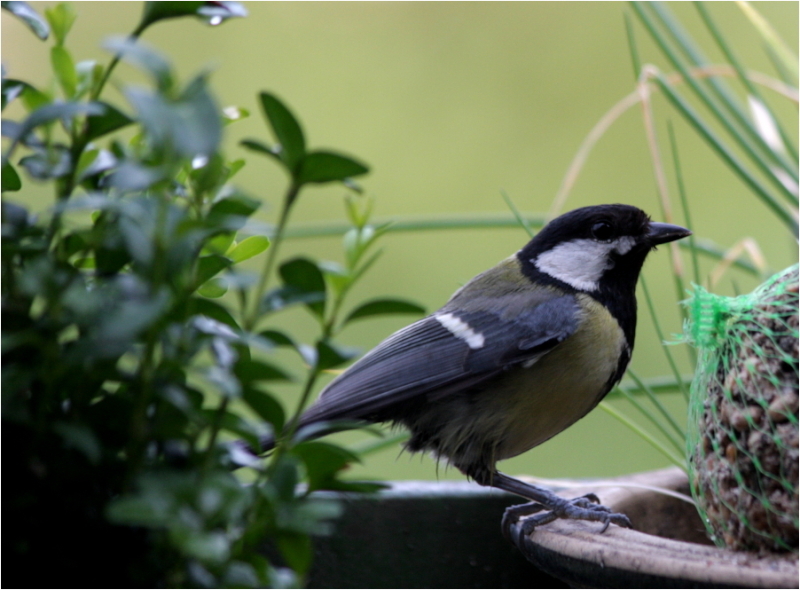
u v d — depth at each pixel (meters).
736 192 12.38
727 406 4.47
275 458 3.06
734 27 12.69
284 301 2.95
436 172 13.55
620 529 4.62
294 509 2.89
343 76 14.01
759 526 4.26
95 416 3.04
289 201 2.86
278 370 2.90
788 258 11.54
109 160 3.16
